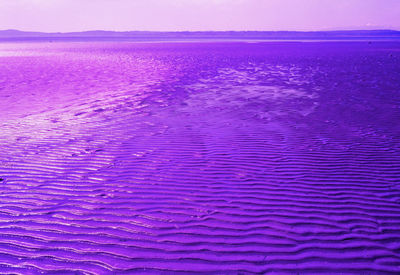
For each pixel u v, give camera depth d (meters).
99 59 26.44
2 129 7.32
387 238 3.35
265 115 8.50
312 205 4.01
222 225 3.59
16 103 10.07
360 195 4.27
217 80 14.90
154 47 46.84
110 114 8.75
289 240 3.31
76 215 3.79
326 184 4.59
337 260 3.02
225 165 5.27
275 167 5.19
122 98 10.91
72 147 6.18
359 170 5.06
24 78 15.46
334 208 3.94
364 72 17.09
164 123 7.84
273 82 14.18
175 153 5.83
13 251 3.13
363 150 5.91
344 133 6.91
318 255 3.08
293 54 31.09
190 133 7.01
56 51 38.34
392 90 11.77
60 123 7.86
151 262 2.98
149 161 5.47
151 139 6.63
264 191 4.38
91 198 4.22
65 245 3.22
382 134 6.82
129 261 2.99
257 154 5.75
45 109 9.30
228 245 3.23
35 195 4.29
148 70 18.83
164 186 4.55
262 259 3.03
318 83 13.73
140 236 3.38
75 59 26.53
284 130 7.16
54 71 18.28
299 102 10.06
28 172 5.03
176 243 3.27
